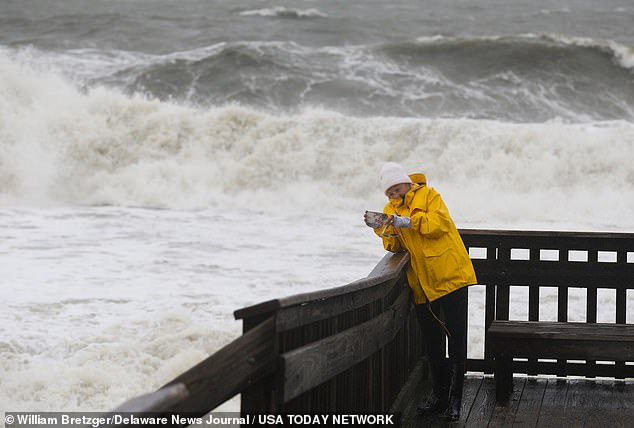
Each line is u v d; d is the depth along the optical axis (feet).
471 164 94.27
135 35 161.89
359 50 142.41
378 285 19.69
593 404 24.97
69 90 103.86
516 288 48.26
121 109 101.81
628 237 26.50
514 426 22.95
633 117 120.78
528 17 192.03
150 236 66.59
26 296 45.42
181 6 195.42
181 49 153.17
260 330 13.29
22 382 32.53
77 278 50.16
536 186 92.27
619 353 22.90
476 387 26.76
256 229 71.82
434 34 172.86
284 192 94.17
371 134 98.32
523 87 130.31
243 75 130.52
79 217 77.05
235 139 100.17
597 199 89.92
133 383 33.63
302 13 186.70
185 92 126.52
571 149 93.71
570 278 26.81
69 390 32.45
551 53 137.69
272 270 53.62
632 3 208.03
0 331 38.81
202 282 49.78
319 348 15.47
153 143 100.07
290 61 135.85
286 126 100.17
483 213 86.53
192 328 39.40
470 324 41.45
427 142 96.84
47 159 96.73
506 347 23.57
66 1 198.08
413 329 26.89
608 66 135.85
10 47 146.82
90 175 96.68
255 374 13.16
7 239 63.62
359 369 19.44
